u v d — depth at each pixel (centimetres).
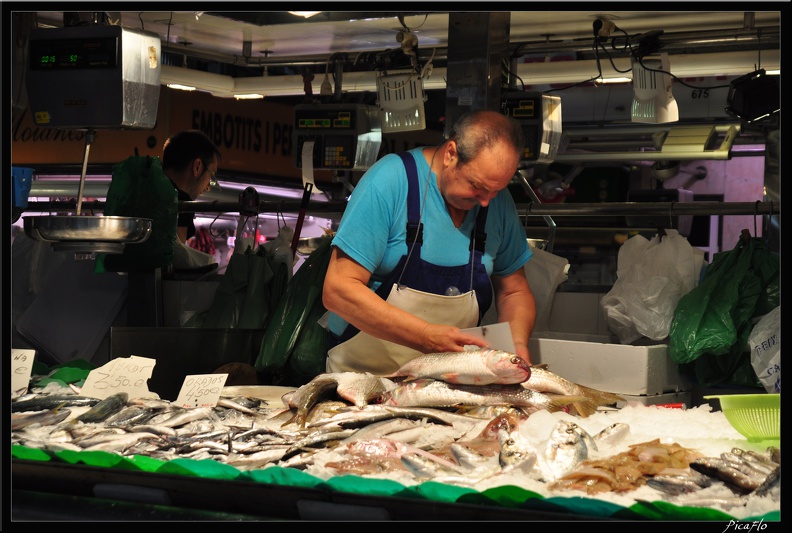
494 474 196
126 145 770
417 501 184
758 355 342
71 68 388
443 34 534
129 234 361
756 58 525
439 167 317
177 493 209
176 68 602
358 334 329
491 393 267
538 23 505
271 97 848
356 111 520
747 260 365
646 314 369
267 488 197
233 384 388
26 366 306
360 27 516
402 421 240
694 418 255
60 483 224
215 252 768
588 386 335
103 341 490
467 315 321
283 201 479
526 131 500
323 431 238
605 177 836
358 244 308
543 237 538
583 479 192
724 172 934
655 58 491
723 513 170
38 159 793
